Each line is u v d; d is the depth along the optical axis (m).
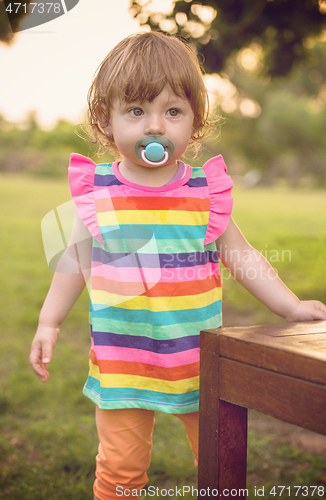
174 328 1.12
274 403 0.70
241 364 0.75
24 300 3.91
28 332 3.19
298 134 21.75
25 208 9.66
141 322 1.13
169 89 1.11
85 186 1.19
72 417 2.07
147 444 1.16
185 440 1.86
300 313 1.19
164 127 1.11
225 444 0.80
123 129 1.12
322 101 22.59
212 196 1.21
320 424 0.63
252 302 3.76
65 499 1.45
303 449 1.80
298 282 3.59
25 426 1.97
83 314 3.54
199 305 1.15
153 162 1.11
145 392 1.12
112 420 1.13
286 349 0.69
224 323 3.31
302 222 6.26
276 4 2.37
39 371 1.18
